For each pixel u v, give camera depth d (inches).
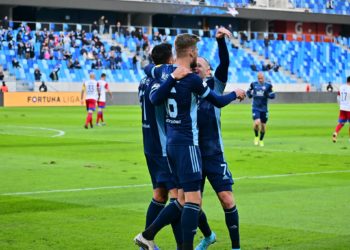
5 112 1884.8
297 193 570.6
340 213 484.1
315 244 390.3
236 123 1486.2
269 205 514.9
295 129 1327.5
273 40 3031.5
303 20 3201.3
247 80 2805.1
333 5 3373.5
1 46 2425.0
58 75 2436.0
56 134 1171.9
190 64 350.9
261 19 3122.5
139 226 437.1
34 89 2361.0
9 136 1125.1
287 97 2746.1
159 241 403.9
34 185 605.0
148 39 2768.2
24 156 836.6
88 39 2630.4
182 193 354.3
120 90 2508.6
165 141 366.9
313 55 3080.7
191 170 342.6
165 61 372.8
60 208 497.0
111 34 2709.2
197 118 369.4
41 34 2507.4
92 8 2748.5
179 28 3090.6
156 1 2869.1
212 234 373.7
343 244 390.3
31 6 2652.6
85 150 909.8
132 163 767.7
